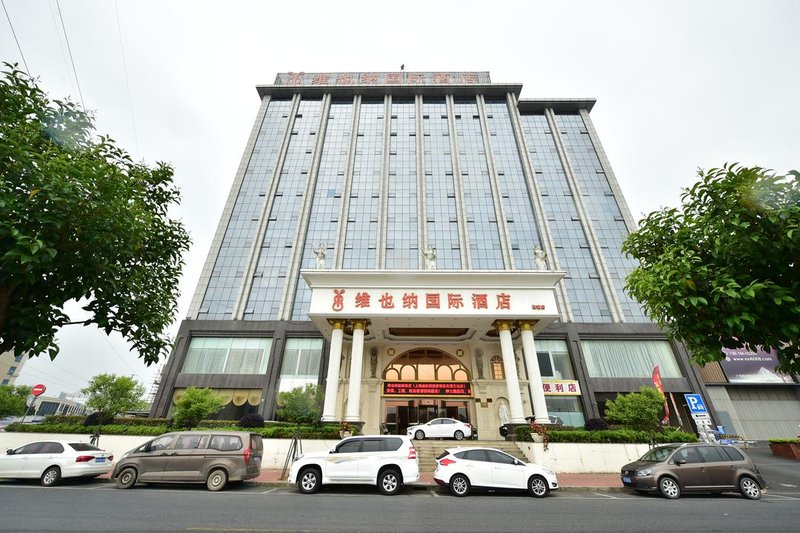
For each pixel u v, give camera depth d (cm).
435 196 3450
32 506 775
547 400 2462
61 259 365
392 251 3120
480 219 3312
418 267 3044
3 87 422
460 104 4159
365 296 1895
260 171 3562
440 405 2270
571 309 2819
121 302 442
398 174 3588
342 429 1570
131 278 477
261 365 2594
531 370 1798
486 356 2339
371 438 1095
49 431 1633
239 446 1104
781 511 841
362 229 3238
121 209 421
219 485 1035
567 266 3048
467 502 917
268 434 1559
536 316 1838
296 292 2919
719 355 514
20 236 306
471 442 1745
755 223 461
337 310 1875
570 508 860
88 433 1627
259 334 2688
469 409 2252
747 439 2411
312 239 3173
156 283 577
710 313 510
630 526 693
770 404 2558
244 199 3388
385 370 2341
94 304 423
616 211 3341
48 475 1092
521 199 3434
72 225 371
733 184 491
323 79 4522
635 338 2664
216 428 1734
